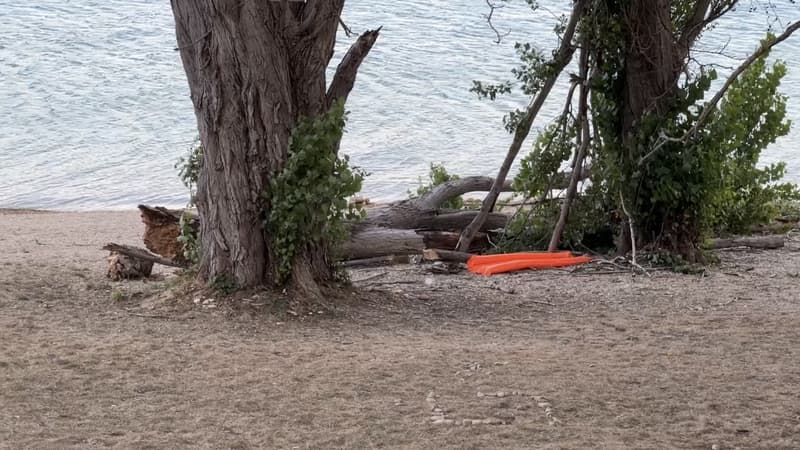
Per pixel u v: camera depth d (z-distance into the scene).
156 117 35.03
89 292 12.08
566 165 18.91
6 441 6.93
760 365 9.27
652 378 8.76
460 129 33.44
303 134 10.99
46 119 34.41
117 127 33.69
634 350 9.79
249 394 8.10
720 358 9.52
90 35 48.91
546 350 9.73
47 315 10.80
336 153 11.33
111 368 8.74
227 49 10.75
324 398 8.02
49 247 16.86
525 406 7.91
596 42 14.38
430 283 13.23
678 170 14.09
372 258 14.91
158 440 7.04
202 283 11.32
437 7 55.50
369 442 7.09
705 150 14.12
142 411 7.67
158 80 40.34
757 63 17.30
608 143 14.46
